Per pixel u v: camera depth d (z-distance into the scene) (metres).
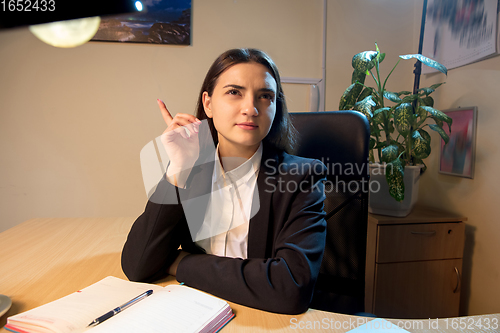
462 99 1.67
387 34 2.11
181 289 0.59
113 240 0.95
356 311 0.92
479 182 1.56
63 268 0.74
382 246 1.49
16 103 1.89
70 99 1.92
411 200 1.54
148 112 1.97
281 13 2.02
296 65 2.05
